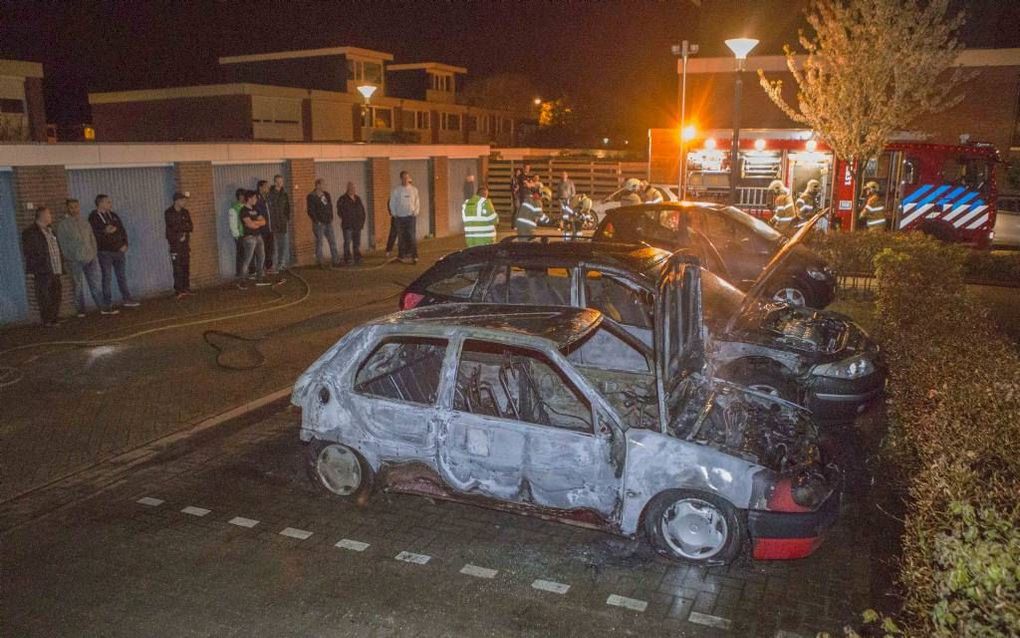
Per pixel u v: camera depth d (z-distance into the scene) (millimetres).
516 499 5230
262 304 13266
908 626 3461
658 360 5141
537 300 7578
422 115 54781
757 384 7012
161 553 5316
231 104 42531
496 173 28656
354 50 49344
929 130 23391
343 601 4699
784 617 4457
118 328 11500
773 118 25125
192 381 9055
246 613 4602
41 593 4871
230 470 6645
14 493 6266
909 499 5254
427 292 7887
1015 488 3754
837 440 7020
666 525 4988
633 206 11844
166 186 14281
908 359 6270
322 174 18422
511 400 5910
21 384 8945
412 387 6281
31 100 30844
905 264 10445
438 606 4629
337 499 6031
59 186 12070
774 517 4707
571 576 4934
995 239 20266
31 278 11859
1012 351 6363
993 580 2885
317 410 5867
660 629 4367
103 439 7348
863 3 15453
